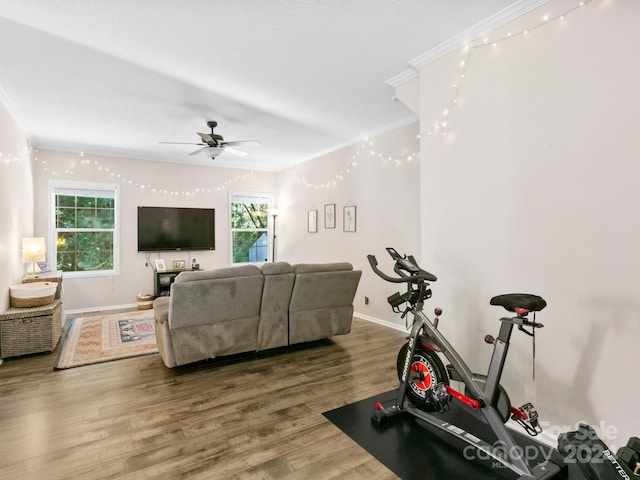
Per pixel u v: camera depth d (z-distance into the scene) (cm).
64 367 314
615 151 178
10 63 283
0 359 322
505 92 226
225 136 501
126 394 262
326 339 404
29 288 358
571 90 194
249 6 213
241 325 327
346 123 445
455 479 174
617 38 176
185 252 649
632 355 173
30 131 464
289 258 702
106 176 575
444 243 267
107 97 354
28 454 190
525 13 214
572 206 194
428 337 227
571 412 196
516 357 221
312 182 623
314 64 291
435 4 215
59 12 218
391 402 246
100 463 182
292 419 228
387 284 461
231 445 199
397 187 444
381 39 254
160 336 314
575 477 173
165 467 180
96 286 563
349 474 176
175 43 256
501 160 228
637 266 171
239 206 712
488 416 185
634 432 173
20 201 424
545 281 206
